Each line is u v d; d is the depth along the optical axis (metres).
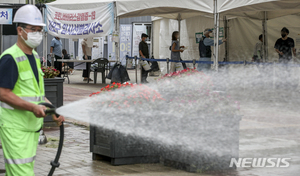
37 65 2.96
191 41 16.30
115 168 4.69
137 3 10.77
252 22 15.15
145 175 4.38
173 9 12.87
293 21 14.41
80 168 4.69
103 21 11.23
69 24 11.56
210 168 4.61
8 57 2.70
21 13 2.79
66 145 6.07
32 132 2.88
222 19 15.86
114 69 13.18
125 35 24.45
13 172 2.82
